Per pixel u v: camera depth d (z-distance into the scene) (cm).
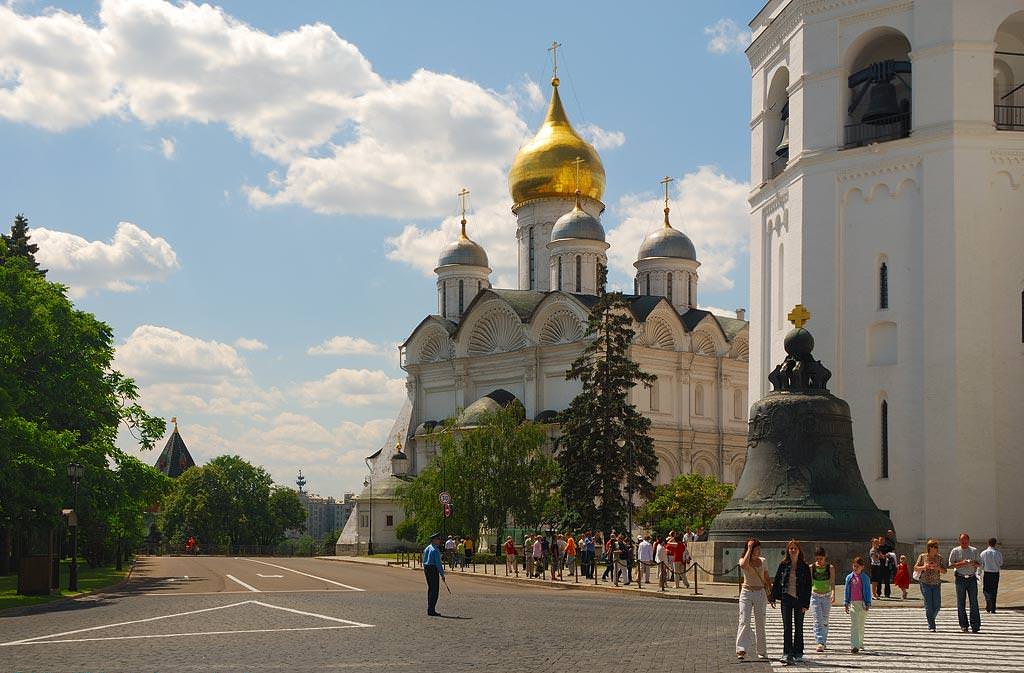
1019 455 5056
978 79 5144
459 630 2497
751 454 3953
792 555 1989
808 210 5488
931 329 5097
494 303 10356
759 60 6159
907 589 3438
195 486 13100
